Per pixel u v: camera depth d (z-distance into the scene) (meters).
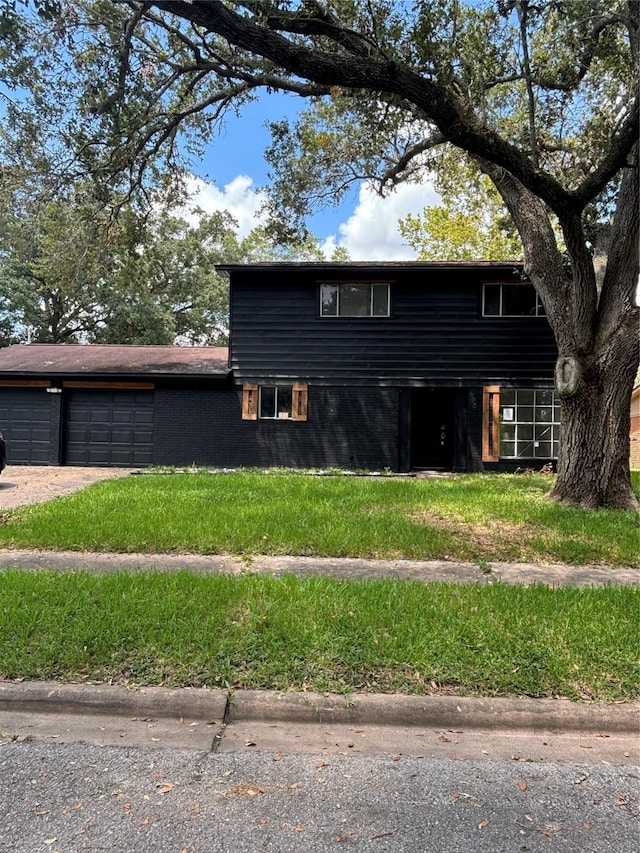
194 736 3.18
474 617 4.32
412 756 3.02
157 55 10.18
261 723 3.31
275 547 6.46
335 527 7.13
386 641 3.89
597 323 8.73
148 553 6.30
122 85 9.42
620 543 6.66
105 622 4.11
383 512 8.09
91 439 15.62
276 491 9.83
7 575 5.13
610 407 8.66
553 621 4.26
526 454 14.67
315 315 14.94
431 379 14.77
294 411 14.94
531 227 9.38
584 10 8.08
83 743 3.11
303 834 2.40
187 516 7.58
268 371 15.03
